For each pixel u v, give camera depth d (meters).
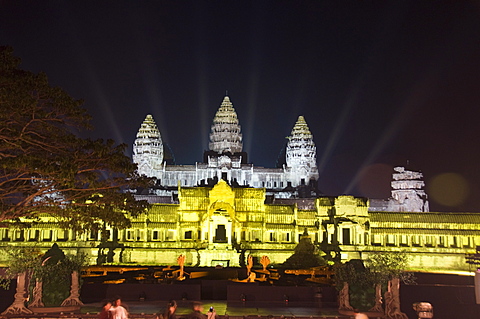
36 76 69.00
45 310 61.06
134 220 139.88
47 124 72.06
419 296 76.06
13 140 70.19
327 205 145.25
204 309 67.06
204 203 142.25
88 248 134.38
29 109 66.94
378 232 142.25
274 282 91.25
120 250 135.88
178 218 141.00
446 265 139.62
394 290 60.75
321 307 69.69
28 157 66.62
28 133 72.75
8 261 80.81
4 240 137.62
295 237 141.12
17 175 74.44
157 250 137.12
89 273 97.81
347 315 62.06
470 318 69.56
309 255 113.31
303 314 63.47
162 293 76.06
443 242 143.00
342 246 139.62
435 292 76.12
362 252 138.75
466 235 141.62
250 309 67.62
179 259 97.31
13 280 73.75
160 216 141.88
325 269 102.94
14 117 67.62
